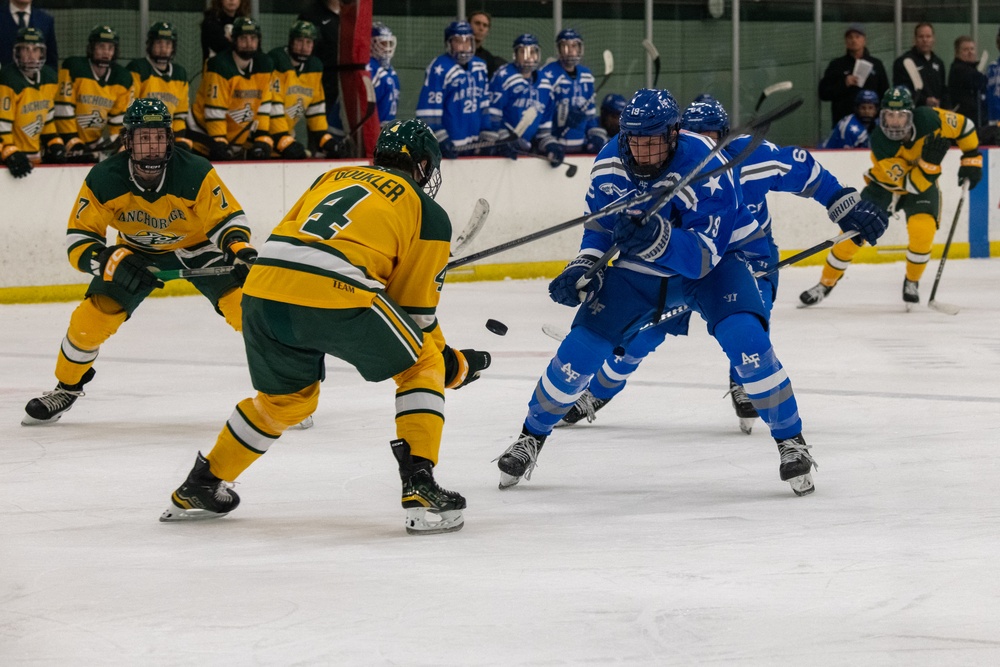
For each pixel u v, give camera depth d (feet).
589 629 18.79
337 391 43.70
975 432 35.29
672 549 23.59
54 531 25.27
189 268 37.24
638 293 29.37
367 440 35.27
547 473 31.30
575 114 88.17
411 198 24.71
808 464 28.02
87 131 75.05
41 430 36.88
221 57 78.23
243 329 24.76
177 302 73.10
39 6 77.61
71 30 78.69
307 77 81.30
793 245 95.04
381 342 24.11
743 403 35.76
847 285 82.07
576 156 89.10
